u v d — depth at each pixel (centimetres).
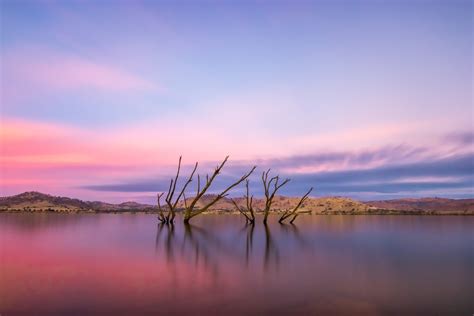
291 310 813
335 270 1297
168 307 830
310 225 4347
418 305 855
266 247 2019
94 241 2241
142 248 1898
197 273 1227
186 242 2250
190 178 3962
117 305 838
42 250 1786
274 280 1122
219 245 2098
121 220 4969
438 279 1140
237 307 830
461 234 2947
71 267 1306
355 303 865
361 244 2195
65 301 864
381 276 1189
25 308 812
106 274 1188
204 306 838
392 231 3322
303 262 1477
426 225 4309
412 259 1558
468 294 952
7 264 1365
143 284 1046
